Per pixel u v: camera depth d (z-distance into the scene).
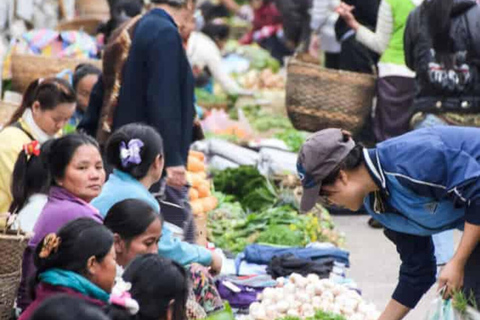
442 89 12.35
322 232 12.61
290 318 7.96
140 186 8.60
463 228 7.48
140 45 10.08
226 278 9.90
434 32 12.29
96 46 15.70
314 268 10.38
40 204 8.79
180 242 8.68
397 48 14.14
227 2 27.45
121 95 10.23
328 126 14.48
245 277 10.06
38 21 16.88
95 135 10.85
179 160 10.05
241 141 15.42
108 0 15.83
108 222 7.63
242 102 18.31
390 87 14.11
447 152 7.06
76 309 4.92
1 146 9.47
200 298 8.52
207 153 14.59
